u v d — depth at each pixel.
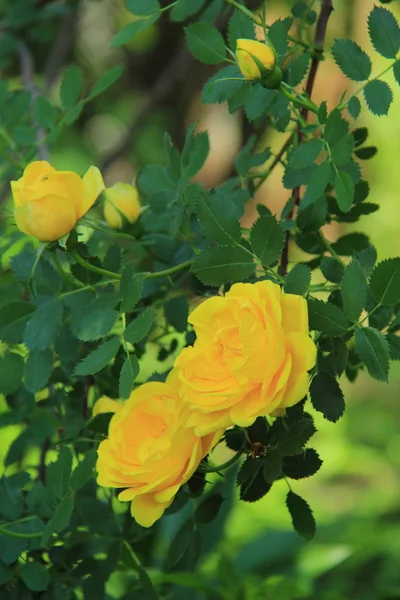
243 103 0.95
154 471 0.85
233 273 0.88
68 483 0.94
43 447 1.04
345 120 0.90
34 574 0.95
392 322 0.93
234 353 0.83
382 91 0.92
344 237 0.98
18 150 1.13
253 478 0.88
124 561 0.99
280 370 0.82
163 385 0.86
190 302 0.99
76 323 0.95
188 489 0.92
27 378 0.96
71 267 0.95
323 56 0.98
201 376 0.83
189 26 0.94
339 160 0.89
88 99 1.04
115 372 0.98
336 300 0.90
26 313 0.95
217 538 1.23
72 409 1.01
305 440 0.87
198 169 0.96
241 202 0.99
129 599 0.99
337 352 0.88
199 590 1.16
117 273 0.95
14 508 0.97
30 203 0.87
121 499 0.84
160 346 1.01
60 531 0.96
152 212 1.00
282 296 0.83
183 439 0.84
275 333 0.82
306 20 1.02
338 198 0.89
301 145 0.91
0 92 1.12
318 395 0.88
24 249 1.02
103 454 0.86
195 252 0.97
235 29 0.94
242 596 1.19
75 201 0.88
